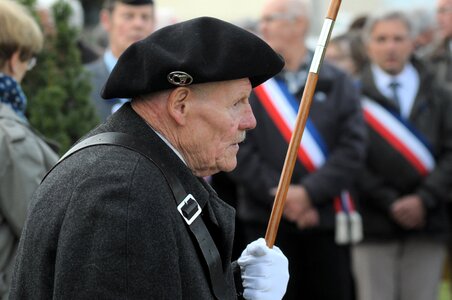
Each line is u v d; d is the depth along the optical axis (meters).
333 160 8.14
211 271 3.56
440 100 9.26
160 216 3.36
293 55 8.23
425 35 12.27
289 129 8.09
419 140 9.16
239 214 8.38
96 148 3.52
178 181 3.54
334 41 11.95
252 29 11.73
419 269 9.11
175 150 3.64
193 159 3.67
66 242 3.27
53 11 6.85
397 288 9.20
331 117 8.25
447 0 11.22
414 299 9.13
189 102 3.60
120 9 8.02
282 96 8.15
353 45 11.74
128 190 3.33
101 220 3.27
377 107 9.19
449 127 9.23
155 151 3.56
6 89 5.34
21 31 5.38
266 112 8.10
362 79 9.33
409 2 14.89
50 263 3.38
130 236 3.26
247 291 3.97
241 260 4.03
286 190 4.02
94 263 3.22
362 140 8.31
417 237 9.09
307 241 8.13
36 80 6.69
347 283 8.29
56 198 3.42
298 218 8.00
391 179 9.11
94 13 14.01
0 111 5.27
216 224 3.67
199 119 3.61
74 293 3.21
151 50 3.52
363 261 9.18
